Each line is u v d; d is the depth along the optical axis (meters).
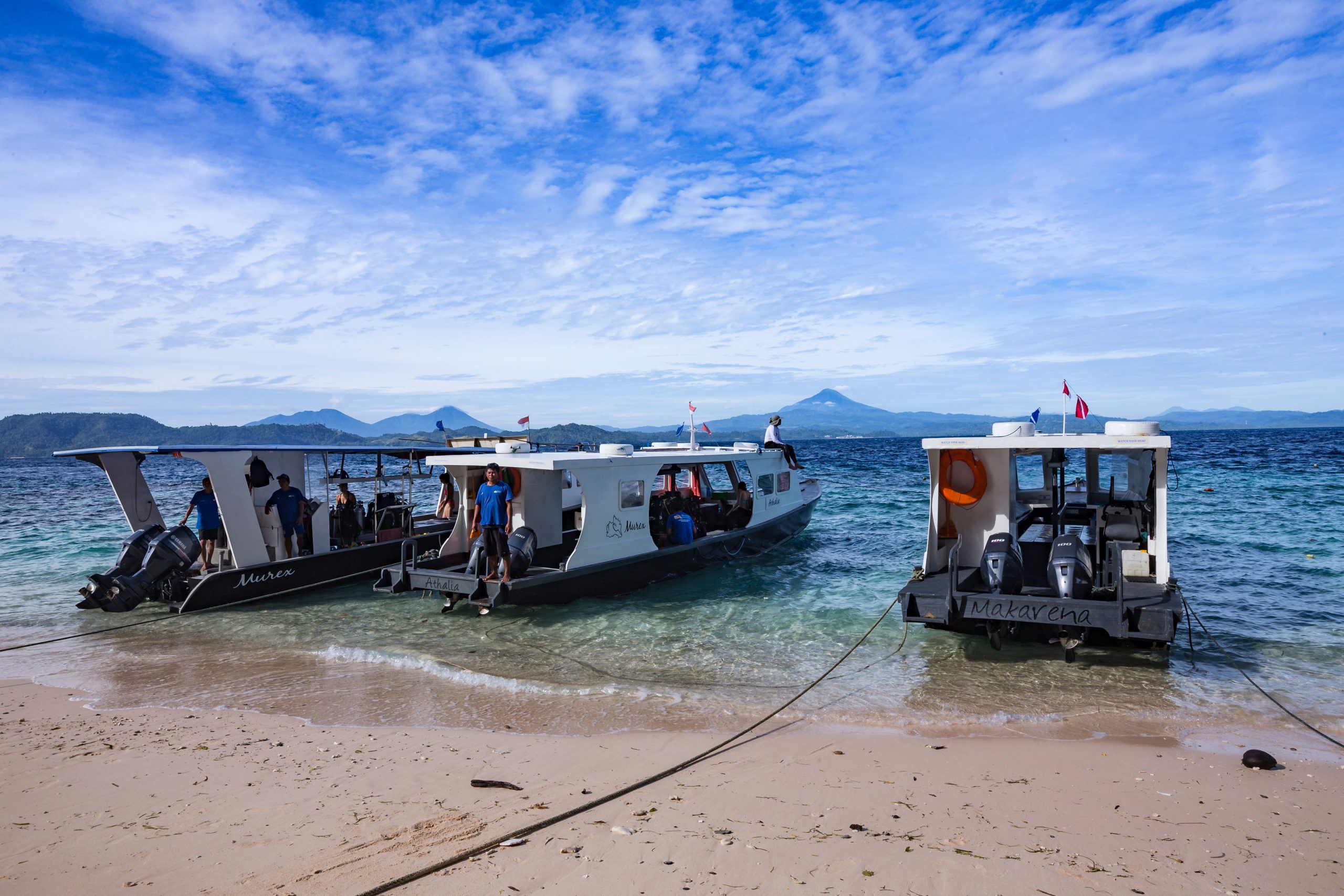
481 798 5.32
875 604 12.11
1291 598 11.59
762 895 3.93
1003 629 9.16
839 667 8.96
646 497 13.35
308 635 10.83
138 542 12.21
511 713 7.45
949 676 8.52
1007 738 6.61
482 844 4.55
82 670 9.20
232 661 9.54
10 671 9.21
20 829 4.87
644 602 12.40
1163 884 4.05
